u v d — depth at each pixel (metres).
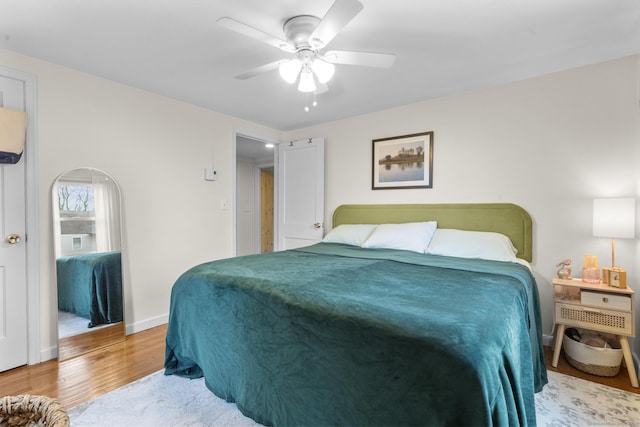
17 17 1.66
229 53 2.08
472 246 2.42
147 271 2.79
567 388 1.82
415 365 0.92
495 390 0.86
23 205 2.09
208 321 1.70
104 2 1.54
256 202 6.24
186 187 3.09
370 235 3.03
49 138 2.21
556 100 2.40
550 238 2.43
